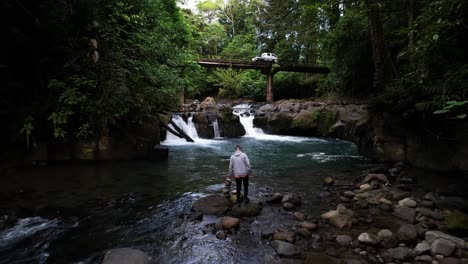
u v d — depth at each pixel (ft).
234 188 24.75
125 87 30.63
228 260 13.35
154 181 26.63
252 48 134.10
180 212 19.33
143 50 38.75
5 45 25.89
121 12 37.42
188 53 61.72
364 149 39.50
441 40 18.69
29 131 27.04
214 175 29.22
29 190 22.82
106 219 18.03
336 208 19.36
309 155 41.14
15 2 24.39
